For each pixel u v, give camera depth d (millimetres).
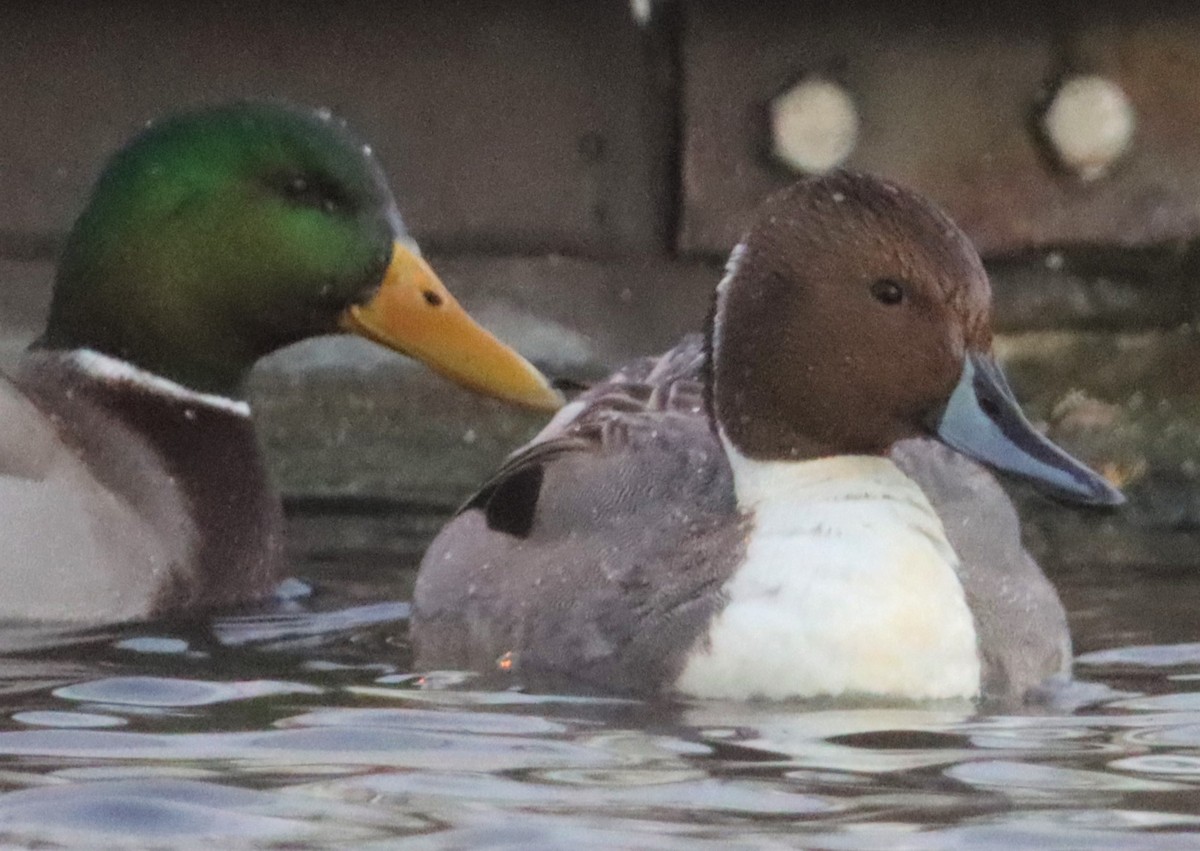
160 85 13625
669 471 10305
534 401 11727
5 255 13688
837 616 9531
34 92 13609
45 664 10023
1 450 10906
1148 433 13844
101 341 11703
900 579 9602
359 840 7605
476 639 10227
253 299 11727
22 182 13656
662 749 8727
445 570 10641
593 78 13797
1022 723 9188
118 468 11336
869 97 13664
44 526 10852
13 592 10773
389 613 11109
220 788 8141
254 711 9250
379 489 13227
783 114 13562
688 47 13609
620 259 13898
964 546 10156
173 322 11688
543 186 13852
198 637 10609
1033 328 14023
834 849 7535
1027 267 14000
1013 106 13719
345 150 11734
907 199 9914
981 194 13750
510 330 13859
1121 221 13797
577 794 8109
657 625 9703
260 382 13773
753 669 9516
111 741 8758
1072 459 9617
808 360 9820
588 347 13867
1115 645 10500
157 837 7645
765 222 9992
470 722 9094
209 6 13609
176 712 9219
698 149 13664
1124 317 14055
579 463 10539
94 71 13609
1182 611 11102
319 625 10883
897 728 9078
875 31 13633
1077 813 7934
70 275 11805
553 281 13922
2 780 8211
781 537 9703
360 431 13719
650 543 10008
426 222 13828
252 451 11719
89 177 13648
